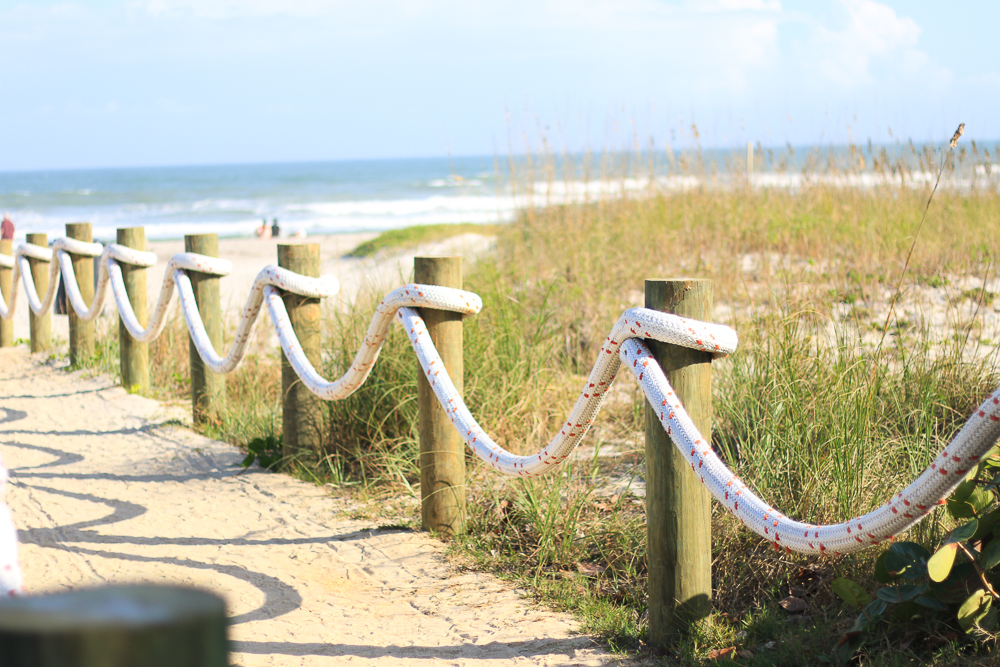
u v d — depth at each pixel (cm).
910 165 978
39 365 827
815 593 315
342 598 334
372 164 15775
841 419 360
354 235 2555
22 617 45
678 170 1146
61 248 780
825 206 1010
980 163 1002
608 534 372
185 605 48
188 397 690
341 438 497
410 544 384
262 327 812
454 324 388
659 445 278
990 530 259
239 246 2173
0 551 117
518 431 490
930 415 412
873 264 814
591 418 304
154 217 4409
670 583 281
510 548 369
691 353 268
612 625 303
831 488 340
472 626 306
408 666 277
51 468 509
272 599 332
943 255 828
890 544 308
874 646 264
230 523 415
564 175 1066
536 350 554
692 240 957
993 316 652
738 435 411
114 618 45
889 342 562
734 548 336
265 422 559
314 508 432
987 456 265
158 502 446
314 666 277
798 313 448
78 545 388
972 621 247
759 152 1132
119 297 663
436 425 391
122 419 619
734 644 281
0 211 4769
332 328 601
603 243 891
